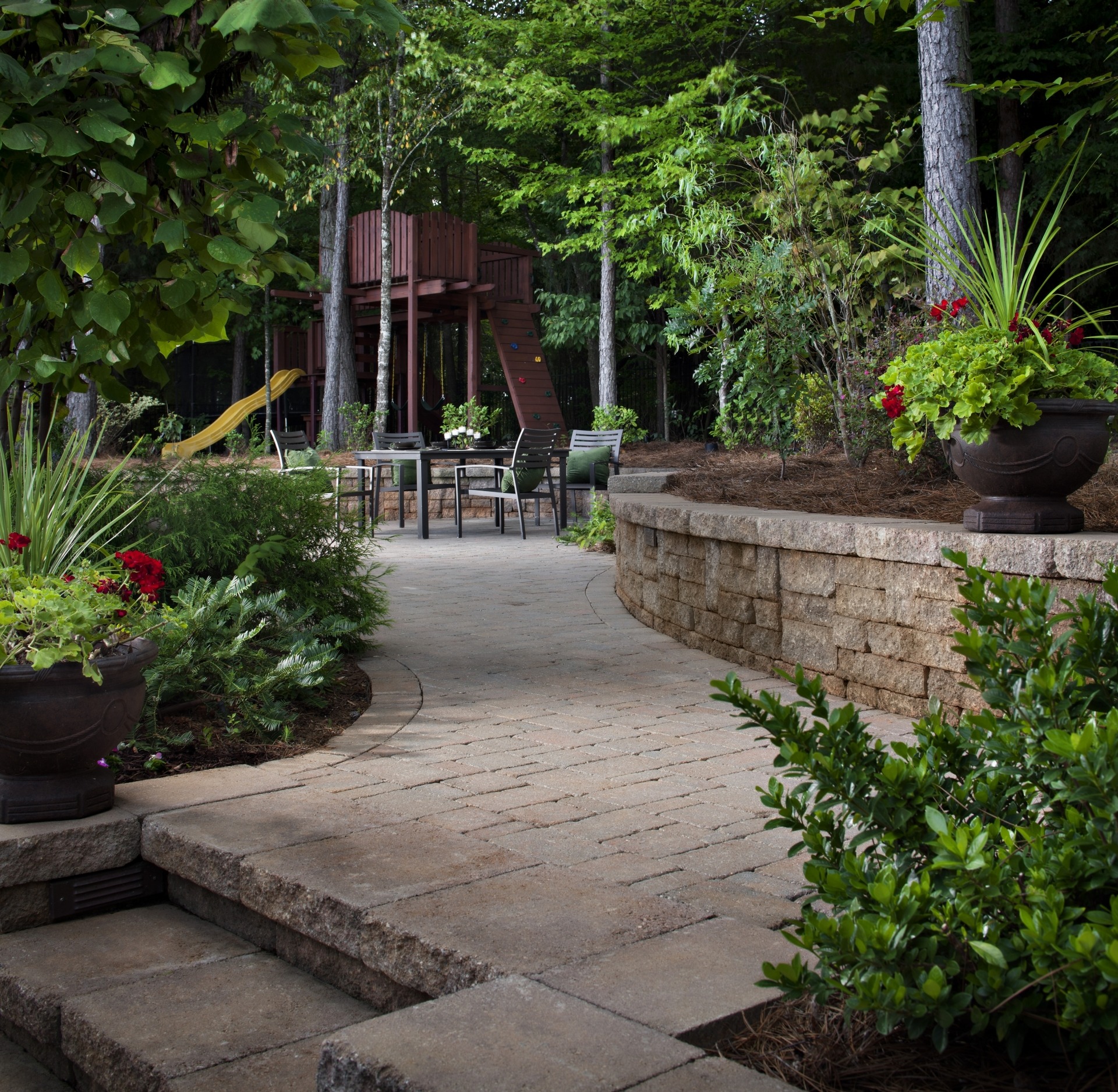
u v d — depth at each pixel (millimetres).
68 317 3451
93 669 2828
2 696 2822
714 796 3381
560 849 2814
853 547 4660
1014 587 1894
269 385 20250
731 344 8805
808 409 8398
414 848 2672
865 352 7641
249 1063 2061
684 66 17516
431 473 14797
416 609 7410
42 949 2646
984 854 1592
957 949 1642
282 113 3264
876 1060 1689
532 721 4430
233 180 3328
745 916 2309
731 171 13867
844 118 8633
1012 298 4539
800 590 5094
